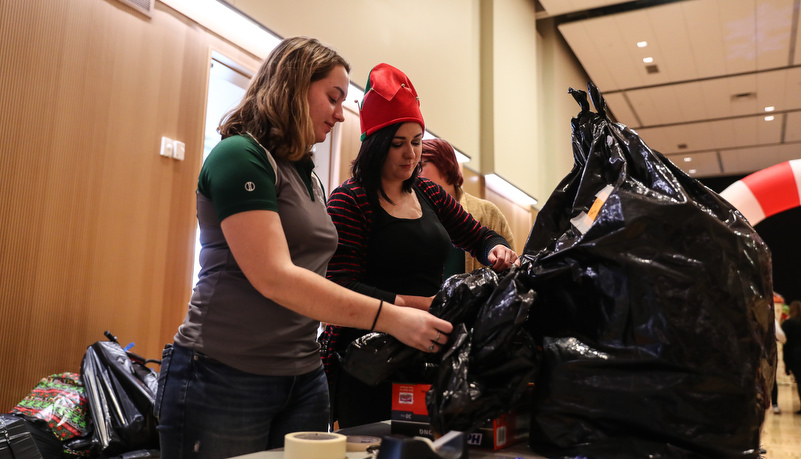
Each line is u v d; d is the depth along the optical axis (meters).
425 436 0.88
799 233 12.97
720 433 0.73
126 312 2.12
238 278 0.94
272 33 2.76
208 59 2.55
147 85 2.27
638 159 0.90
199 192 0.96
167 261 2.31
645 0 6.64
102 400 1.74
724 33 7.02
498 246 1.37
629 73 8.18
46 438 1.61
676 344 0.75
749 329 0.76
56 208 1.91
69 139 1.97
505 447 0.86
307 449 0.64
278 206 0.96
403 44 4.01
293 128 0.98
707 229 0.79
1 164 1.77
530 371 0.83
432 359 0.91
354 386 1.30
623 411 0.77
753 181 5.19
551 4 6.77
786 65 7.74
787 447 4.46
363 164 1.33
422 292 1.37
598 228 0.83
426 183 1.54
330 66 1.04
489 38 5.57
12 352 1.76
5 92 1.79
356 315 0.86
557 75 7.38
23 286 1.80
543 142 7.15
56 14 1.95
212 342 0.93
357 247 1.29
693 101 8.99
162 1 2.35
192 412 0.92
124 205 2.14
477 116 5.34
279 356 0.98
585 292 0.84
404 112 1.30
